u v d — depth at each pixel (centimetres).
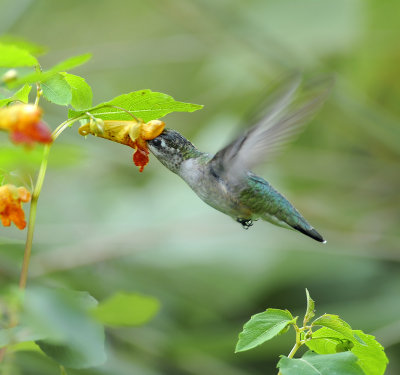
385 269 1234
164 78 1574
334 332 512
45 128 489
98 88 1543
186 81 1566
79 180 1374
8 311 464
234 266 1239
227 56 1445
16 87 541
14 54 455
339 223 1276
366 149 1438
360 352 522
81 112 544
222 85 1484
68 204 1343
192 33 1456
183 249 1251
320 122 1440
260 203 698
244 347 488
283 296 1229
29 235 516
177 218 1279
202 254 1243
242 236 1251
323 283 1231
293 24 1408
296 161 1376
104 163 1358
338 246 1188
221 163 655
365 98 1412
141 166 580
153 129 579
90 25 1616
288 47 1382
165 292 1208
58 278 1094
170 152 660
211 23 1378
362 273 1230
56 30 1597
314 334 512
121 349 1019
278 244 1201
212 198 681
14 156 521
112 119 570
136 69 1561
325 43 1405
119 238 1119
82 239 1219
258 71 1420
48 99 520
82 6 1608
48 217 1311
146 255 1238
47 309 421
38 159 530
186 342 1061
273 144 641
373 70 1426
